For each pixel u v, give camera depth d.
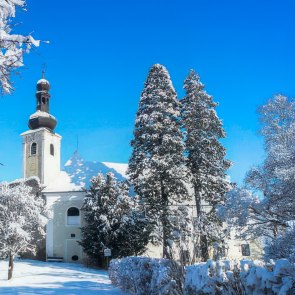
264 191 14.48
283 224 14.31
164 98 37.72
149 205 35.44
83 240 41.28
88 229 41.41
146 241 40.38
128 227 40.41
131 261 16.72
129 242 40.06
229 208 14.34
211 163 36.22
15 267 38.09
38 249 46.56
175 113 37.56
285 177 13.70
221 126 37.09
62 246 46.56
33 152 54.19
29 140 54.59
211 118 36.97
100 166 54.72
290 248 12.50
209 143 36.09
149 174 36.28
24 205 29.86
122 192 41.47
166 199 35.59
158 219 34.19
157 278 11.95
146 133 36.53
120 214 40.34
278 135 17.17
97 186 42.59
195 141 36.69
